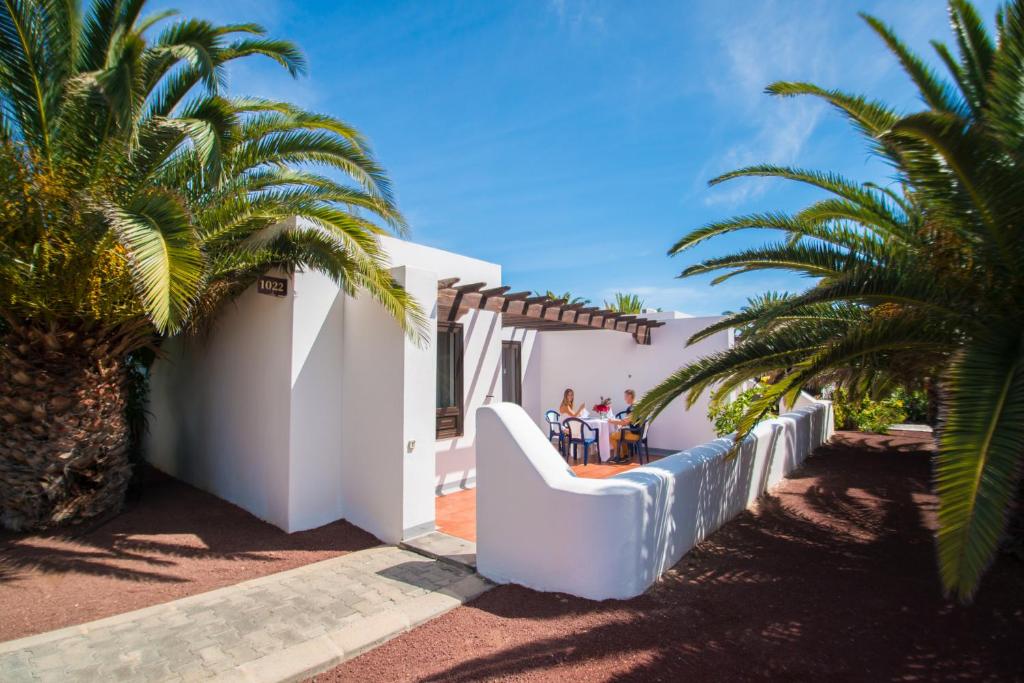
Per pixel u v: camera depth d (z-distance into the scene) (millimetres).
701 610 3871
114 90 4199
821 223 5855
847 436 12383
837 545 5219
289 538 5652
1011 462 2578
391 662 3336
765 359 5219
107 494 5902
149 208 4426
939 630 3574
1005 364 3035
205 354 7434
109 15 5203
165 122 4637
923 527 5758
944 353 4574
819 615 3799
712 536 5445
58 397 5398
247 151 5793
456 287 7066
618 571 4020
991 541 2434
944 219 4141
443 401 8227
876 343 4266
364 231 5492
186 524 5980
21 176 4531
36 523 5441
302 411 5867
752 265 5762
